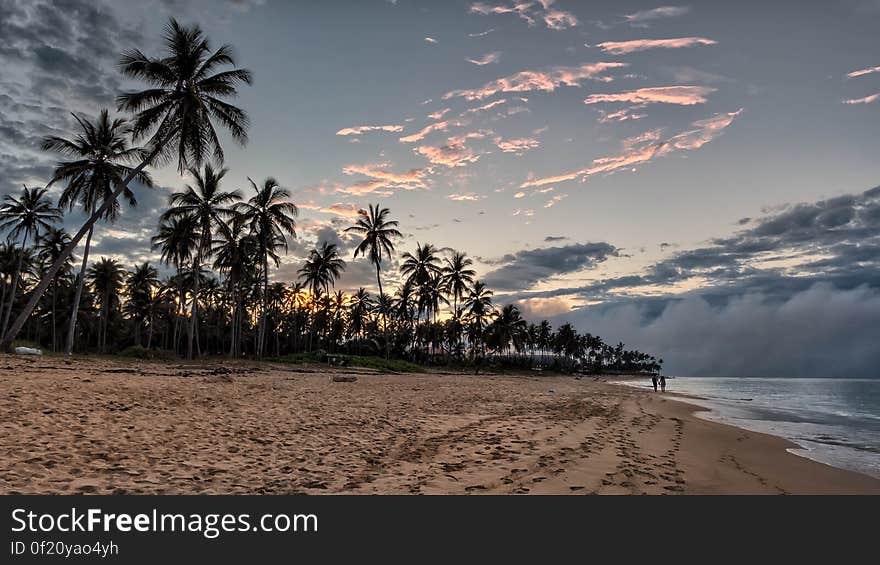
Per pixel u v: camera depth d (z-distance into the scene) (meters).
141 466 6.77
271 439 9.20
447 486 6.88
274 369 31.86
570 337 133.88
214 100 27.44
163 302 74.38
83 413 9.52
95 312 67.94
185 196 39.03
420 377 37.88
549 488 6.98
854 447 13.20
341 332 93.19
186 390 14.41
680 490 7.34
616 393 37.12
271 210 42.75
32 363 19.08
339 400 16.09
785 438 14.78
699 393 50.00
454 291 70.12
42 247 50.25
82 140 29.86
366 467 7.70
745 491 7.58
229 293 68.25
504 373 79.00
